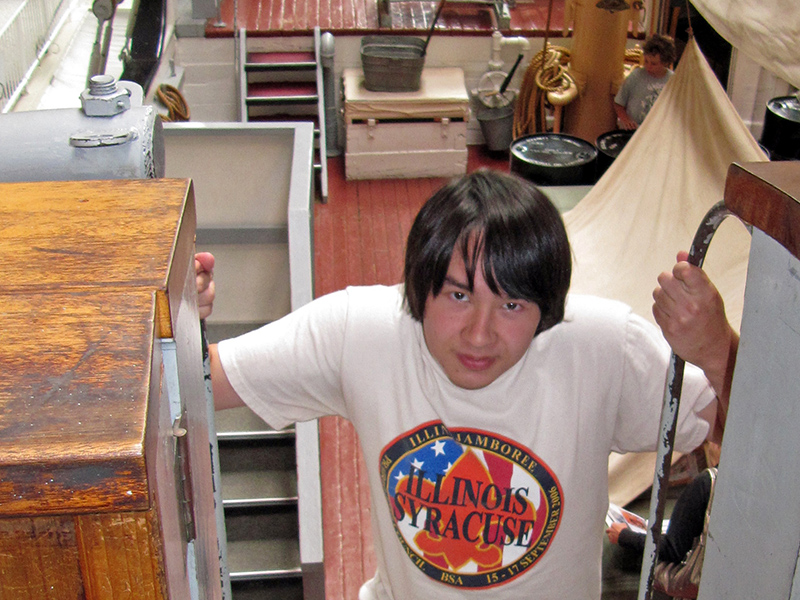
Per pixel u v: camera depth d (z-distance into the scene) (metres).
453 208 1.28
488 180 1.31
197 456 0.90
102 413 0.54
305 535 3.74
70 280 0.67
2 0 5.70
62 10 6.80
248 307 5.35
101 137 1.04
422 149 7.86
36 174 1.04
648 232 5.06
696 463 3.69
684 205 5.00
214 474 1.12
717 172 4.95
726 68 7.55
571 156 6.61
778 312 0.75
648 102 6.73
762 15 3.07
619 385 1.48
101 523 0.55
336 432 5.08
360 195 7.71
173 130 4.80
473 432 1.48
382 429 1.52
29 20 5.88
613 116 7.44
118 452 0.52
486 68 8.29
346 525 4.50
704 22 7.52
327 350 1.53
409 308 1.42
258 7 8.50
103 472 0.52
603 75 7.28
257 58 8.05
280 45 8.14
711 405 1.52
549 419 1.46
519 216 1.27
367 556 4.34
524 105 7.63
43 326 0.61
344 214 7.42
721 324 1.25
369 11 8.48
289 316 1.60
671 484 3.75
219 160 4.90
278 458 4.27
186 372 0.80
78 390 0.56
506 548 1.53
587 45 7.20
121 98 1.09
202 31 7.84
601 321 1.48
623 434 1.58
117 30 7.18
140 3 6.39
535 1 8.75
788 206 0.70
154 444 0.56
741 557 0.85
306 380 1.55
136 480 0.52
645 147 5.30
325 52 7.79
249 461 4.28
